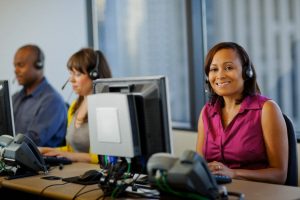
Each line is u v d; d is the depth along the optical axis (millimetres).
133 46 4309
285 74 3268
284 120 2281
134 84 1918
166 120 1846
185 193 1636
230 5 3557
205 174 1619
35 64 3549
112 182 1922
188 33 3752
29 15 4223
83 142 2850
